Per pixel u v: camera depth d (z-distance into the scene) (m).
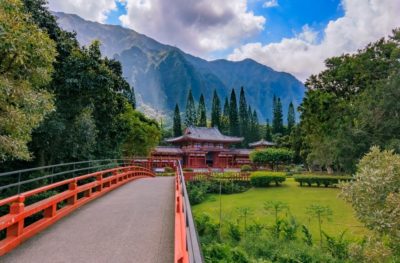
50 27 12.98
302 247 13.95
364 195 8.80
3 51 6.66
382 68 24.25
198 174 36.69
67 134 13.51
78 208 9.15
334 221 18.23
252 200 27.09
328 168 43.66
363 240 12.38
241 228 17.47
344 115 27.53
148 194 12.05
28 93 7.43
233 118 86.56
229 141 65.50
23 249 5.60
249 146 79.94
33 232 6.47
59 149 13.66
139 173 21.72
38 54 7.61
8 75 7.41
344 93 30.64
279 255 13.34
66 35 14.71
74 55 13.44
